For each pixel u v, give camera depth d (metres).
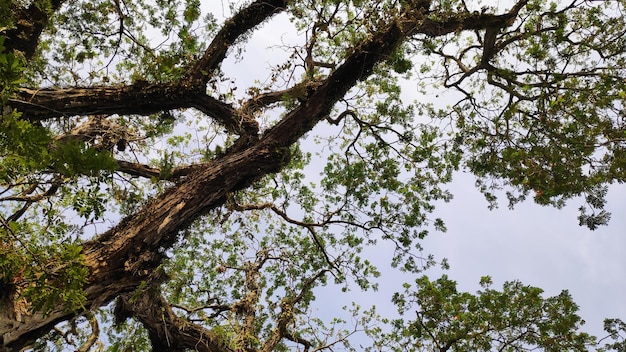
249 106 9.25
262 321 12.98
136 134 11.57
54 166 4.16
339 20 9.70
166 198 7.14
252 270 12.20
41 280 4.45
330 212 11.84
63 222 6.40
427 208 11.70
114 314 8.01
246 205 11.06
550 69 10.17
